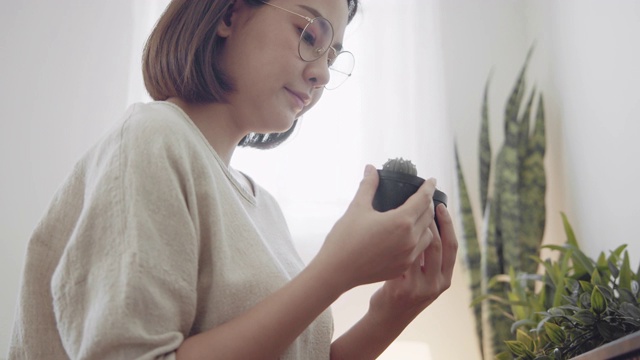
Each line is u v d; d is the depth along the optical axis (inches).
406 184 25.3
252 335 21.8
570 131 91.1
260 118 29.8
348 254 22.8
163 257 22.2
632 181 71.6
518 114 97.7
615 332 38.8
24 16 99.3
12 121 95.0
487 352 83.1
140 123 24.3
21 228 91.2
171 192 23.1
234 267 25.0
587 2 85.2
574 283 53.2
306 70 29.4
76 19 99.9
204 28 28.5
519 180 90.3
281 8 29.0
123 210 22.3
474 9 107.7
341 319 91.4
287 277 27.2
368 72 101.4
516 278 70.4
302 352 28.1
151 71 29.6
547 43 100.3
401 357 91.5
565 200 92.4
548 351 48.0
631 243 71.6
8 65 97.0
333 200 95.6
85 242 22.5
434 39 103.3
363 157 97.7
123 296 20.8
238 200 27.3
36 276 24.5
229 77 29.0
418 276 29.2
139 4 100.9
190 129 26.8
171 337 21.6
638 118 69.8
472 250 87.7
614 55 76.6
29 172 93.5
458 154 97.7
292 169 96.3
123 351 20.6
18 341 24.6
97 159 24.8
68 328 21.9
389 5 104.8
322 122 99.0
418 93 100.7
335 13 30.3
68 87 97.2
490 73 104.5
